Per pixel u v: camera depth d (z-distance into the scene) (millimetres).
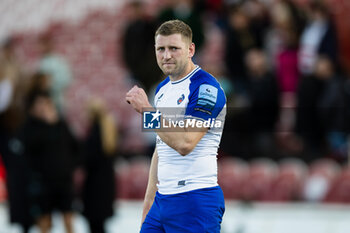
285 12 45656
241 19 45969
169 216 16859
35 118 31906
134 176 46344
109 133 32969
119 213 42281
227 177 43844
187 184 16766
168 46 16562
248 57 45094
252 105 43469
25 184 32594
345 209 41656
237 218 39250
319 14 44188
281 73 45938
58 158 31984
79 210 33312
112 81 62062
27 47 70812
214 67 40000
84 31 67875
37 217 32219
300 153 44500
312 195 42938
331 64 43156
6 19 76375
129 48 46000
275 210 41812
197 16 43969
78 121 59438
